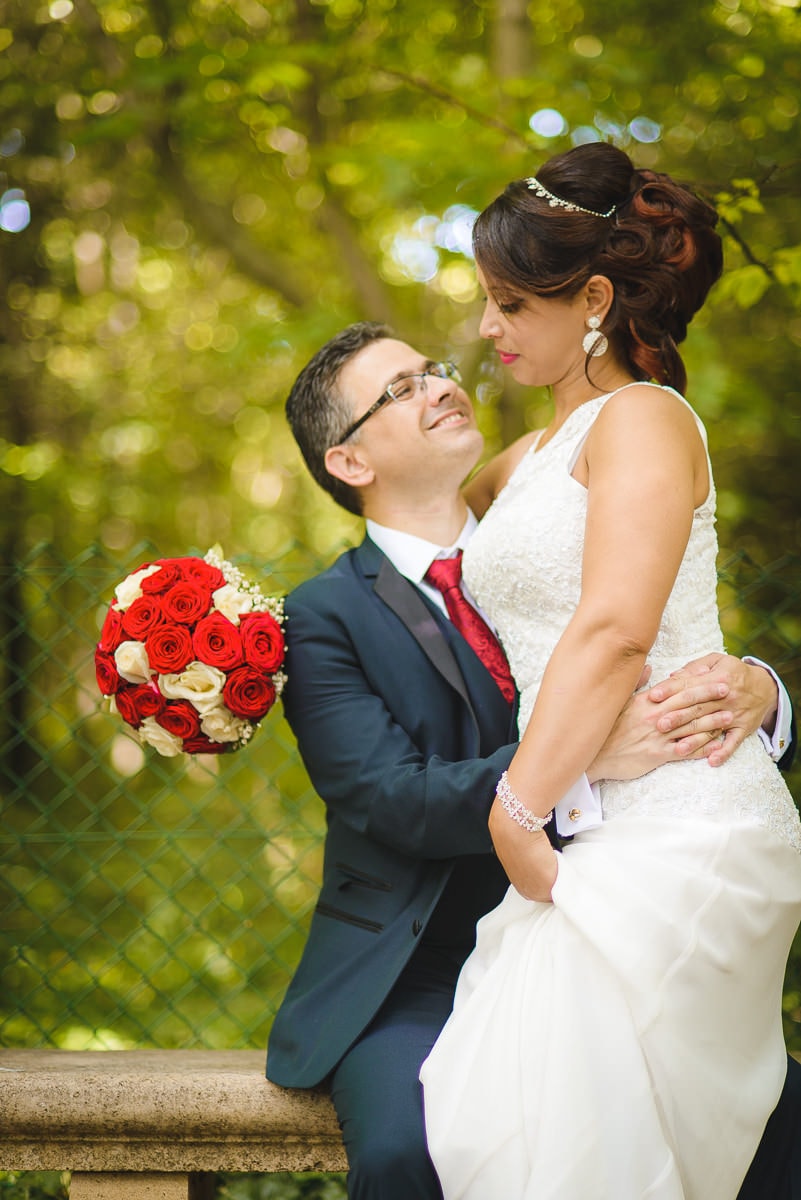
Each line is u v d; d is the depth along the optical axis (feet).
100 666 7.41
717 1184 5.81
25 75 19.24
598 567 5.86
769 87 12.74
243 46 16.46
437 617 7.72
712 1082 5.81
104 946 14.67
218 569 7.59
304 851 10.65
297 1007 7.16
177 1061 8.00
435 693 7.48
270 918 15.56
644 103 14.16
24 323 22.98
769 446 15.06
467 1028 6.20
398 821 6.88
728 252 11.07
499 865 7.41
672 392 6.50
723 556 14.89
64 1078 7.25
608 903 5.84
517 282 6.68
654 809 6.05
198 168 20.76
